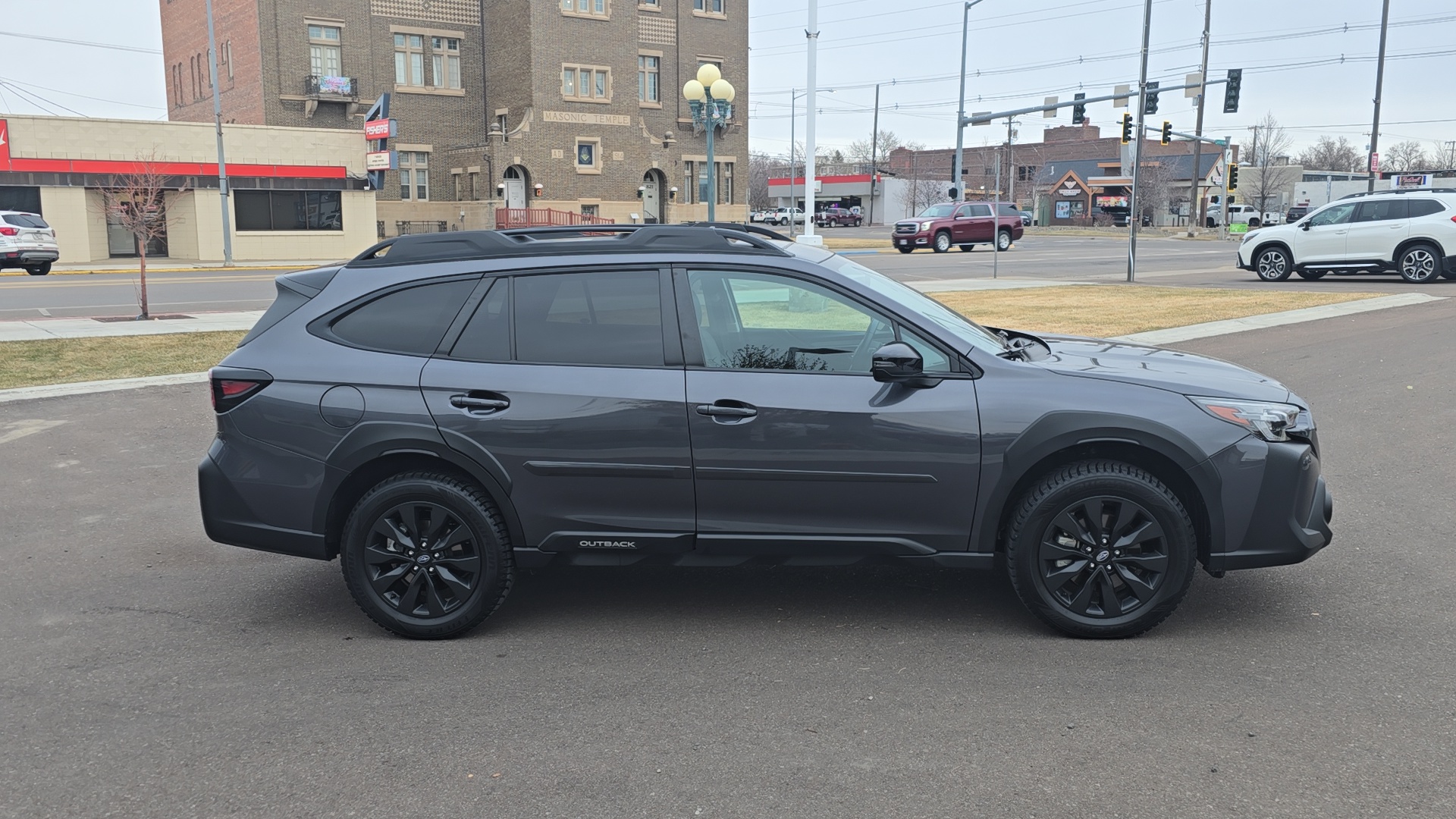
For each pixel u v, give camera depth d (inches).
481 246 187.5
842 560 181.8
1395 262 862.5
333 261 1612.9
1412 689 157.6
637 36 2017.7
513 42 1932.8
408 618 183.9
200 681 167.6
